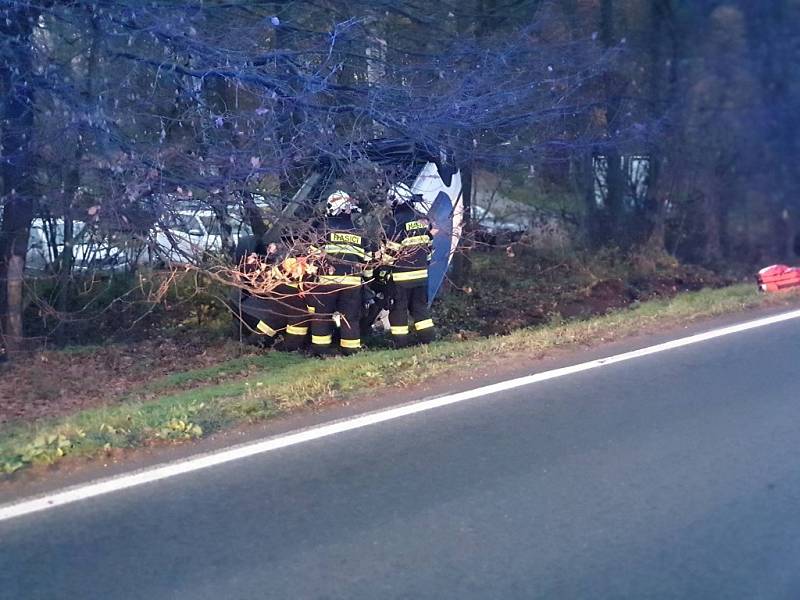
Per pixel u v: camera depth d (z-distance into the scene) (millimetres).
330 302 10055
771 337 10164
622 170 16266
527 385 8180
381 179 9680
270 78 9070
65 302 11688
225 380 9609
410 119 9930
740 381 8258
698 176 16422
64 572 4707
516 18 13719
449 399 7742
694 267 16531
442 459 6285
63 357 10961
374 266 10148
